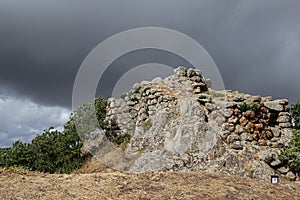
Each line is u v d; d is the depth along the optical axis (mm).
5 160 9625
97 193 5824
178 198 6039
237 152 9531
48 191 5680
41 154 10008
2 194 5363
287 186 8039
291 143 9773
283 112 10867
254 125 10281
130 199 5754
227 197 6430
